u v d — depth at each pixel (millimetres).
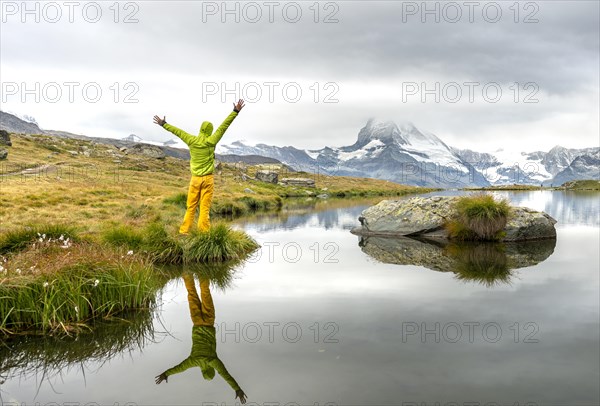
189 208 17266
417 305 9484
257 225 29750
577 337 7445
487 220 20375
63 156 93250
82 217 25438
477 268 13727
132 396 5727
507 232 20312
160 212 28406
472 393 5559
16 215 24797
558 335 7539
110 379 6273
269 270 13898
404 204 24375
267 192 82000
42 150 96125
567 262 14586
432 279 12203
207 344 7508
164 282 12367
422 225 22219
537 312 8859
